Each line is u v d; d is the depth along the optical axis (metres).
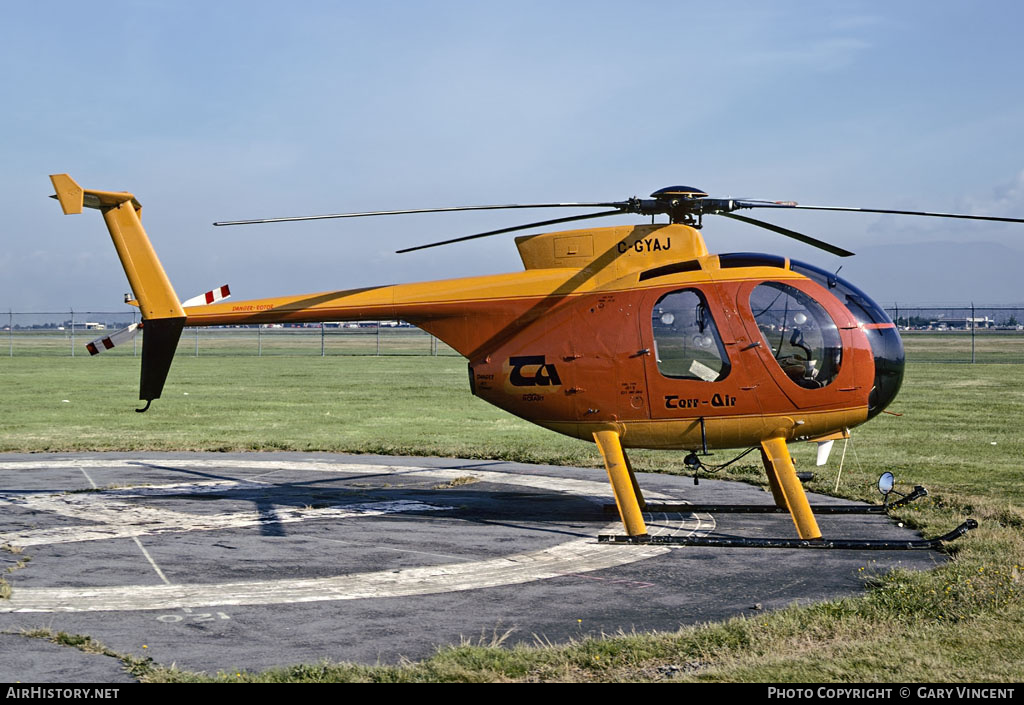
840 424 11.48
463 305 12.20
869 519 12.52
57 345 90.19
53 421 24.64
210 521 12.38
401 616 8.05
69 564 9.89
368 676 6.33
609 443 11.63
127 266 12.27
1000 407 28.00
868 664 6.51
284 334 176.50
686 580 9.33
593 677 6.39
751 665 6.53
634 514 11.23
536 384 11.83
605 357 11.55
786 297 11.33
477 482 15.88
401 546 10.92
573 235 12.07
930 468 16.73
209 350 81.50
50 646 7.05
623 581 9.29
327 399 31.38
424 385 37.47
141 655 6.90
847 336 11.27
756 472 16.73
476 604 8.43
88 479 15.90
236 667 6.68
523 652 6.82
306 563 10.03
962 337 114.12
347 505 13.67
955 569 9.02
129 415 26.23
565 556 10.43
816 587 9.00
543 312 11.98
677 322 11.38
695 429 11.49
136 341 78.75
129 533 11.56
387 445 20.19
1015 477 15.69
